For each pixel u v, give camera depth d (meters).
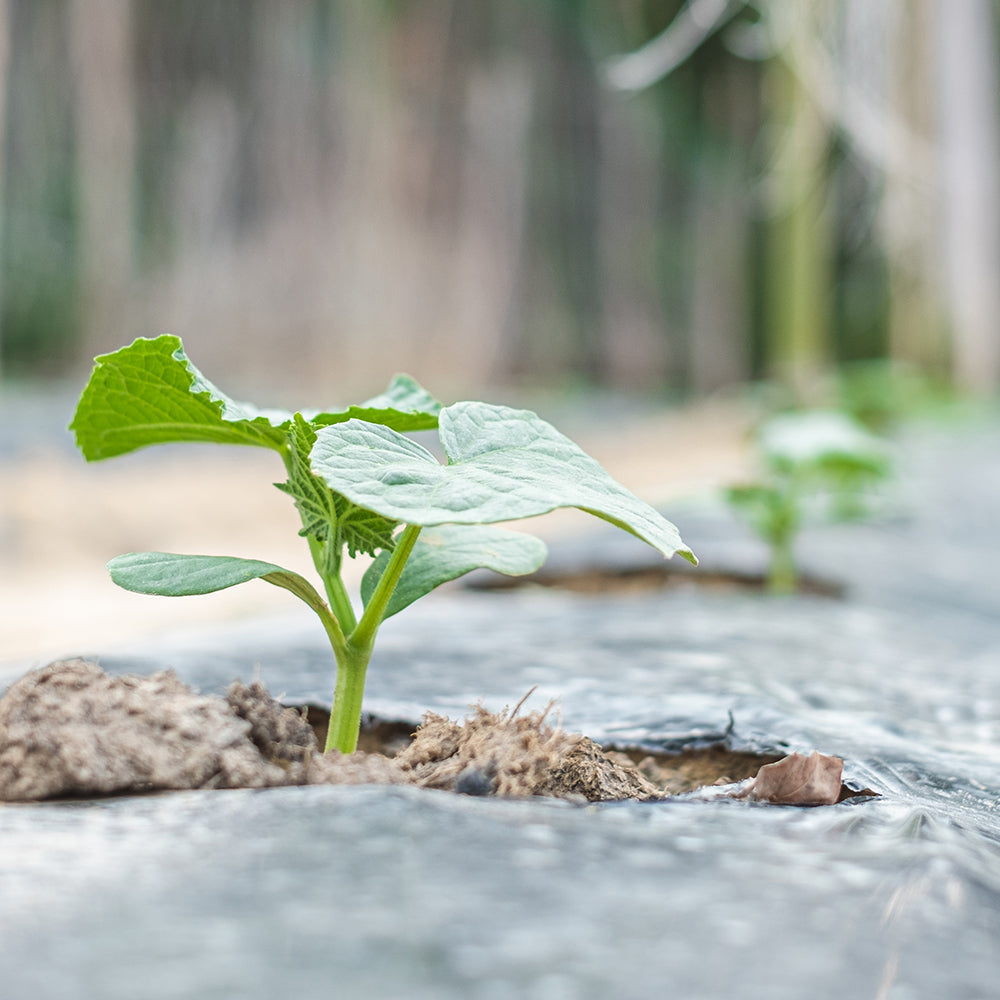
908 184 4.85
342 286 6.55
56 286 6.29
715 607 1.21
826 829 0.61
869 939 0.55
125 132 6.12
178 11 6.23
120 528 2.71
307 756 0.63
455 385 6.71
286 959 0.53
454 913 0.55
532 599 1.31
